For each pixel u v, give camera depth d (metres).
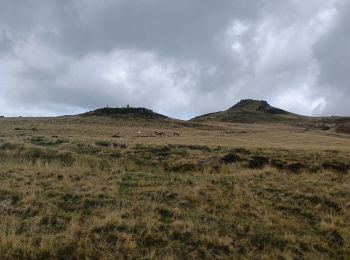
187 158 26.86
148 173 21.44
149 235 12.45
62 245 11.41
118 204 15.26
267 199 17.48
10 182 17.86
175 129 96.38
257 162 26.44
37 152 26.53
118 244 11.66
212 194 17.42
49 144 31.89
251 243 12.74
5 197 15.44
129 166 24.23
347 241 13.48
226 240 12.47
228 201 16.67
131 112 136.25
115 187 17.55
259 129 116.31
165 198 16.55
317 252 12.53
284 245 12.80
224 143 42.03
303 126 171.62
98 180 18.92
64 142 32.66
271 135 78.38
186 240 12.42
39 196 15.70
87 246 11.40
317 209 16.50
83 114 132.75
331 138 73.44
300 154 28.33
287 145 41.78
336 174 23.30
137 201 15.76
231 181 19.98
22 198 15.38
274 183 19.84
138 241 12.09
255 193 18.16
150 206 15.20
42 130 64.94
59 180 18.69
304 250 12.68
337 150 31.25
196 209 15.40
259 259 11.75
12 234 11.66
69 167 22.97
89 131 67.06
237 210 15.55
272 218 15.10
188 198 16.61
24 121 91.44
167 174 22.25
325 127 168.50
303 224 14.87
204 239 12.46
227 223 14.09
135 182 18.83
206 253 11.72
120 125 99.31
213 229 13.34
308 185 19.77
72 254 11.05
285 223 14.69
